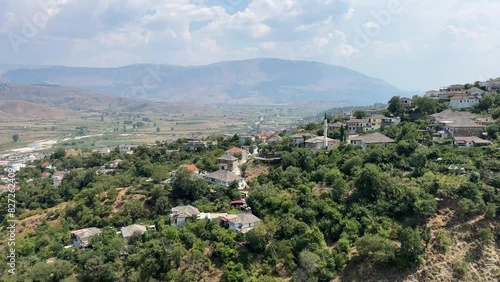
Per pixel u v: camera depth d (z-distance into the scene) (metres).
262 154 159.50
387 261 85.00
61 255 101.75
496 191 94.25
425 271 82.56
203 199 124.25
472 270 82.56
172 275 87.88
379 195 101.56
